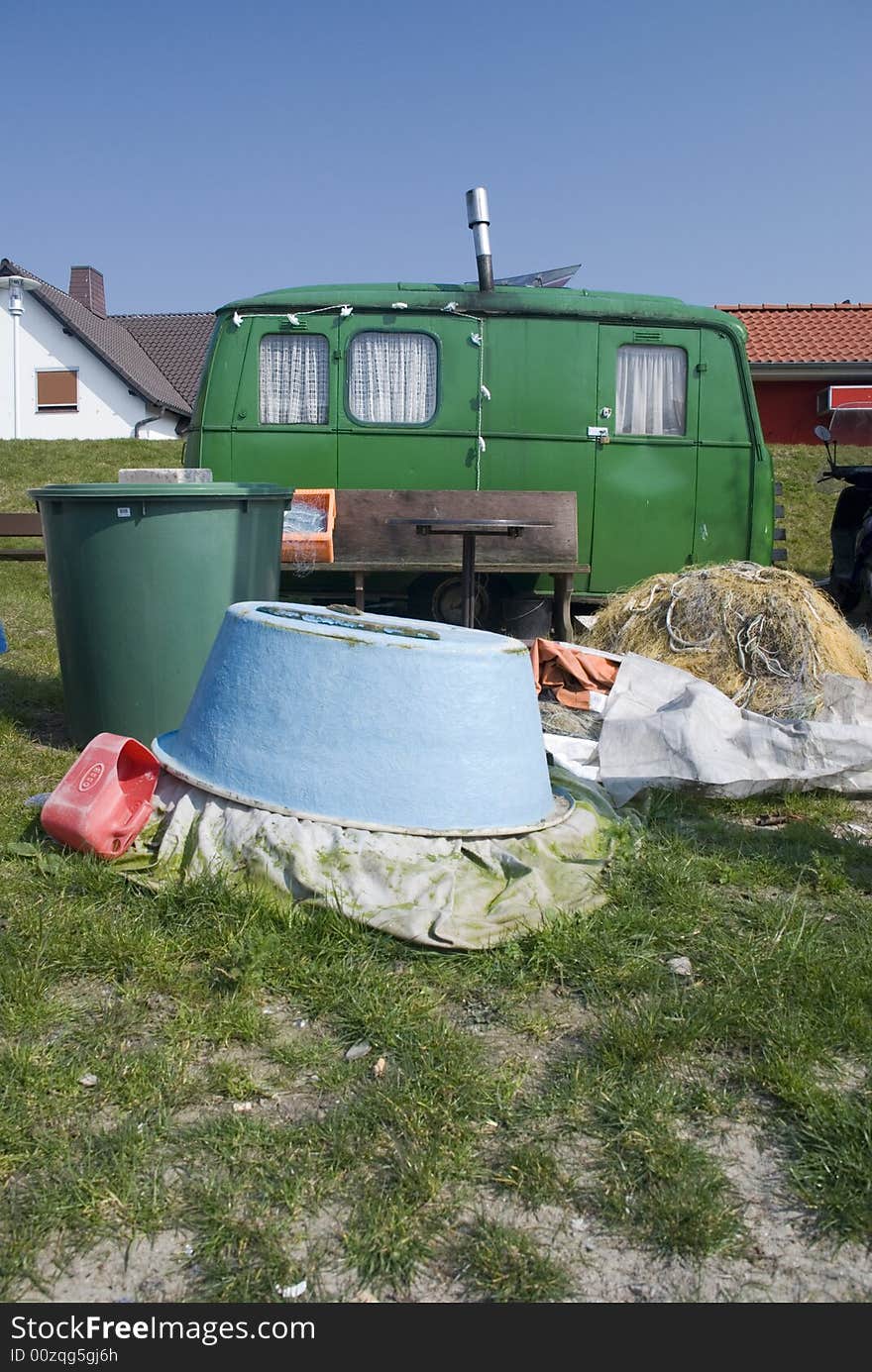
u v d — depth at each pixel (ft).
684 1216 8.02
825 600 23.67
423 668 12.78
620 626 24.11
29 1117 8.79
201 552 16.63
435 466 27.89
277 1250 7.65
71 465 65.26
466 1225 7.98
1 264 114.11
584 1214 8.13
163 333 135.44
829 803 16.96
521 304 27.76
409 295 27.61
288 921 11.55
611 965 11.28
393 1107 8.96
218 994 10.68
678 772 17.40
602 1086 9.39
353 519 24.99
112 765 13.32
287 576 27.63
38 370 113.39
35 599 34.24
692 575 23.95
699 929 12.21
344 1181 8.32
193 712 13.99
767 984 10.90
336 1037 10.08
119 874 12.69
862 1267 7.77
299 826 12.49
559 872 12.75
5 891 12.46
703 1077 9.66
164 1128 8.71
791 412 89.56
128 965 11.06
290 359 27.63
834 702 20.71
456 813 12.82
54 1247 7.71
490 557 24.95
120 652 16.76
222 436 27.63
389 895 11.89
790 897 13.23
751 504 28.63
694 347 28.30
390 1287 7.50
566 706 21.52
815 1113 8.96
